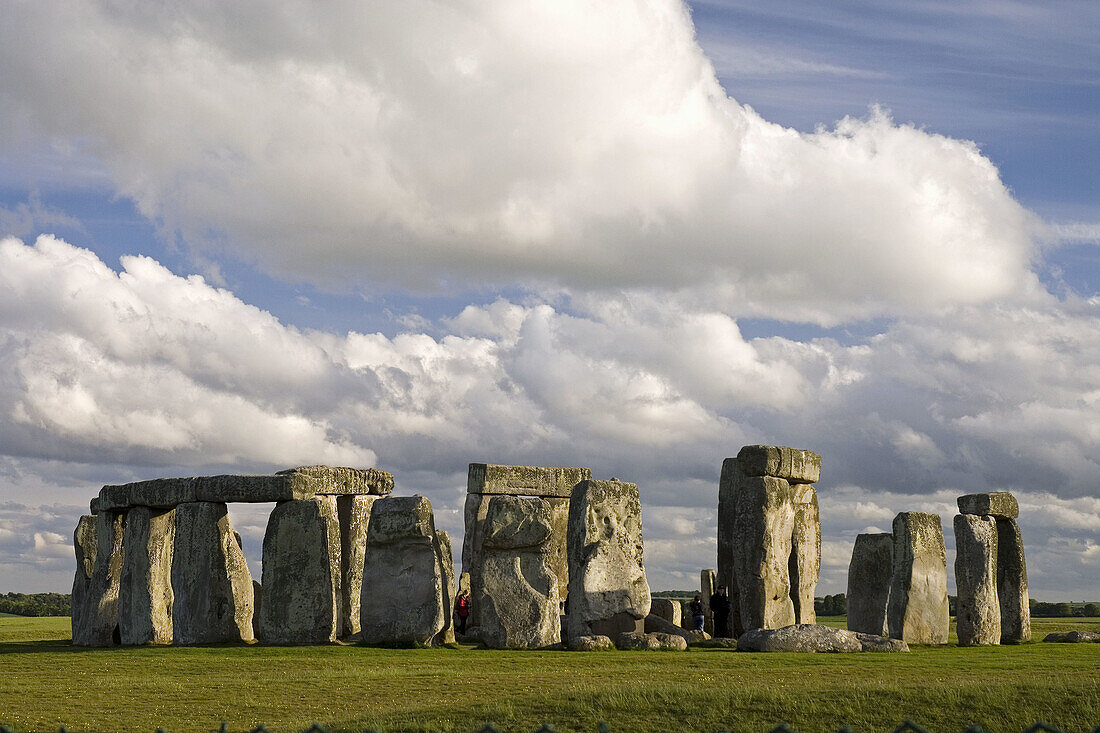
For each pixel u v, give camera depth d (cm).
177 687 2200
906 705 1747
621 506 3203
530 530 3133
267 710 1925
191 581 3394
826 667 2425
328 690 2131
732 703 1764
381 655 2812
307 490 3372
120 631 3559
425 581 3080
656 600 3797
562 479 4300
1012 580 3584
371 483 3788
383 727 1712
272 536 3325
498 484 4197
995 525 3491
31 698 2078
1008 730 1639
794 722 1680
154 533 3578
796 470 3447
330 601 3266
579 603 3092
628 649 2959
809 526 3566
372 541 3142
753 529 3347
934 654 2850
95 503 3981
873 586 3538
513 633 3052
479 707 1809
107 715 1891
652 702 1781
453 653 2866
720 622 3412
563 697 1841
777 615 3328
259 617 3456
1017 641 3528
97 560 3694
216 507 3428
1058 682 1878
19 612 9044
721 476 3756
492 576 3102
